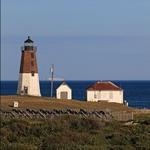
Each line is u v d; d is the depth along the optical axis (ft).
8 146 324.39
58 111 558.15
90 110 601.21
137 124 487.20
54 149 315.99
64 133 374.02
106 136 376.27
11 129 400.26
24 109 586.45
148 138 356.59
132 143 346.54
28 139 360.48
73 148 312.71
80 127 434.71
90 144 338.34
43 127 411.13
